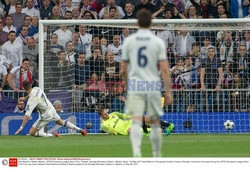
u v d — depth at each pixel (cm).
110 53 5031
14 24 5459
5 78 5175
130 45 2561
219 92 5012
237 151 3341
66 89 4959
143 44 2547
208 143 3809
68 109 4947
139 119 2541
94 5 5634
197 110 4997
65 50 5031
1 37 5406
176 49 5147
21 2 5569
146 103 2573
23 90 5041
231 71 5078
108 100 4994
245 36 5100
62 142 3975
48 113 4516
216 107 5006
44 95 4522
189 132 4972
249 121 4981
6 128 4888
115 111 4981
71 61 4997
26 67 5156
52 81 4953
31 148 3578
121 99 4988
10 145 3788
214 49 5094
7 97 5016
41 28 4806
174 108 4988
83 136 4569
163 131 4888
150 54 2542
